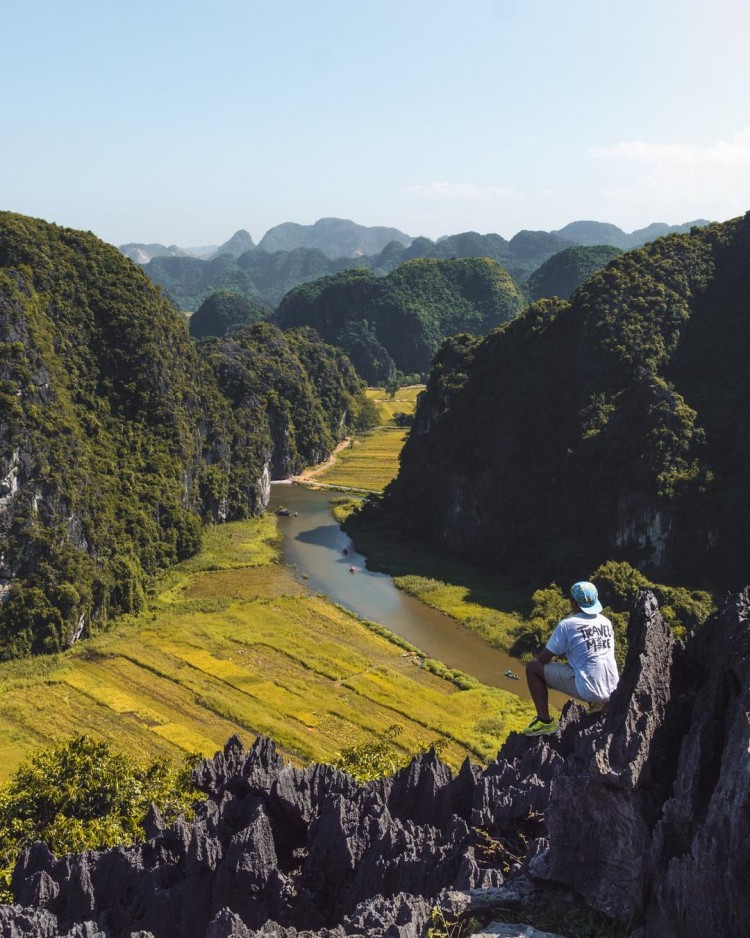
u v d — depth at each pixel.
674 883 9.97
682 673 12.08
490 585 96.50
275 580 97.62
